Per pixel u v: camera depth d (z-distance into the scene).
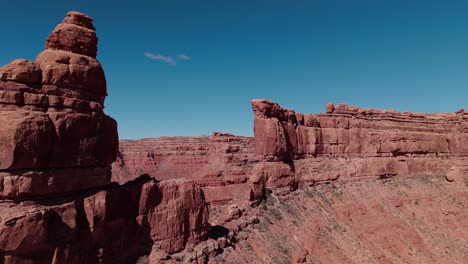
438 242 54.38
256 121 53.66
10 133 18.50
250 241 38.06
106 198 23.09
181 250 28.20
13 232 17.05
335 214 53.12
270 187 51.38
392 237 52.12
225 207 47.97
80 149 22.59
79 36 24.17
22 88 20.84
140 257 25.00
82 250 20.91
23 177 18.91
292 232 44.28
